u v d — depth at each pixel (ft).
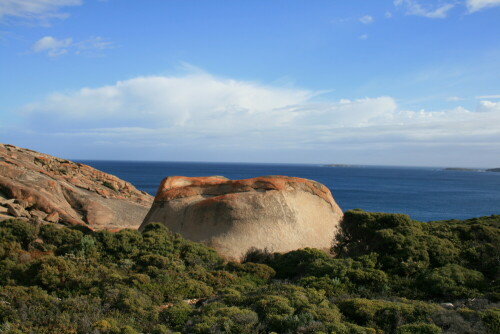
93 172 175.32
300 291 44.93
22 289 45.21
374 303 40.45
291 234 71.82
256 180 77.82
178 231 73.77
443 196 388.78
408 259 55.36
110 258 57.62
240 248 68.74
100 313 40.34
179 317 39.73
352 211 76.48
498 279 49.11
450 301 45.50
